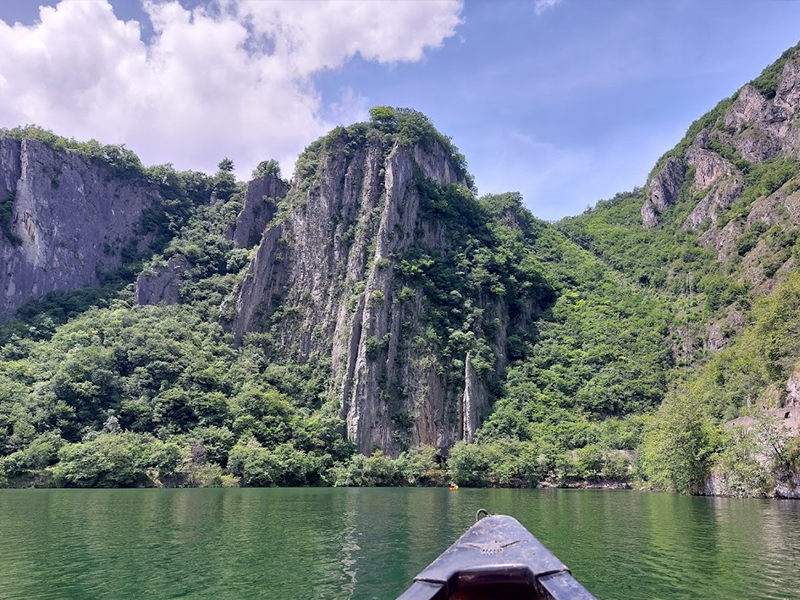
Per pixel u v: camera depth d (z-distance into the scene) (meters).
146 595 24.78
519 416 129.12
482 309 149.62
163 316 153.50
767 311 90.81
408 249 157.38
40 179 176.38
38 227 171.38
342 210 168.88
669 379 137.25
